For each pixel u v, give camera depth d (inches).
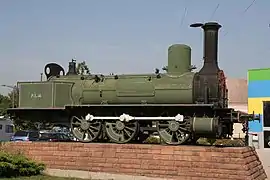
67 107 662.5
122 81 650.8
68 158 607.2
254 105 1386.6
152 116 632.4
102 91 657.6
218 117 596.7
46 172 579.5
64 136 1099.9
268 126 1348.4
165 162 556.1
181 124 602.2
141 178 548.1
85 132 657.0
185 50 636.1
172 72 634.2
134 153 573.9
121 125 633.6
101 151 592.1
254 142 1349.7
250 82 1395.2
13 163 537.3
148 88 630.5
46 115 697.0
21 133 1107.9
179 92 612.1
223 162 530.9
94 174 569.6
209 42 617.0
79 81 680.4
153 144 594.2
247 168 524.1
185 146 559.5
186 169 544.4
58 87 681.6
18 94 706.2
